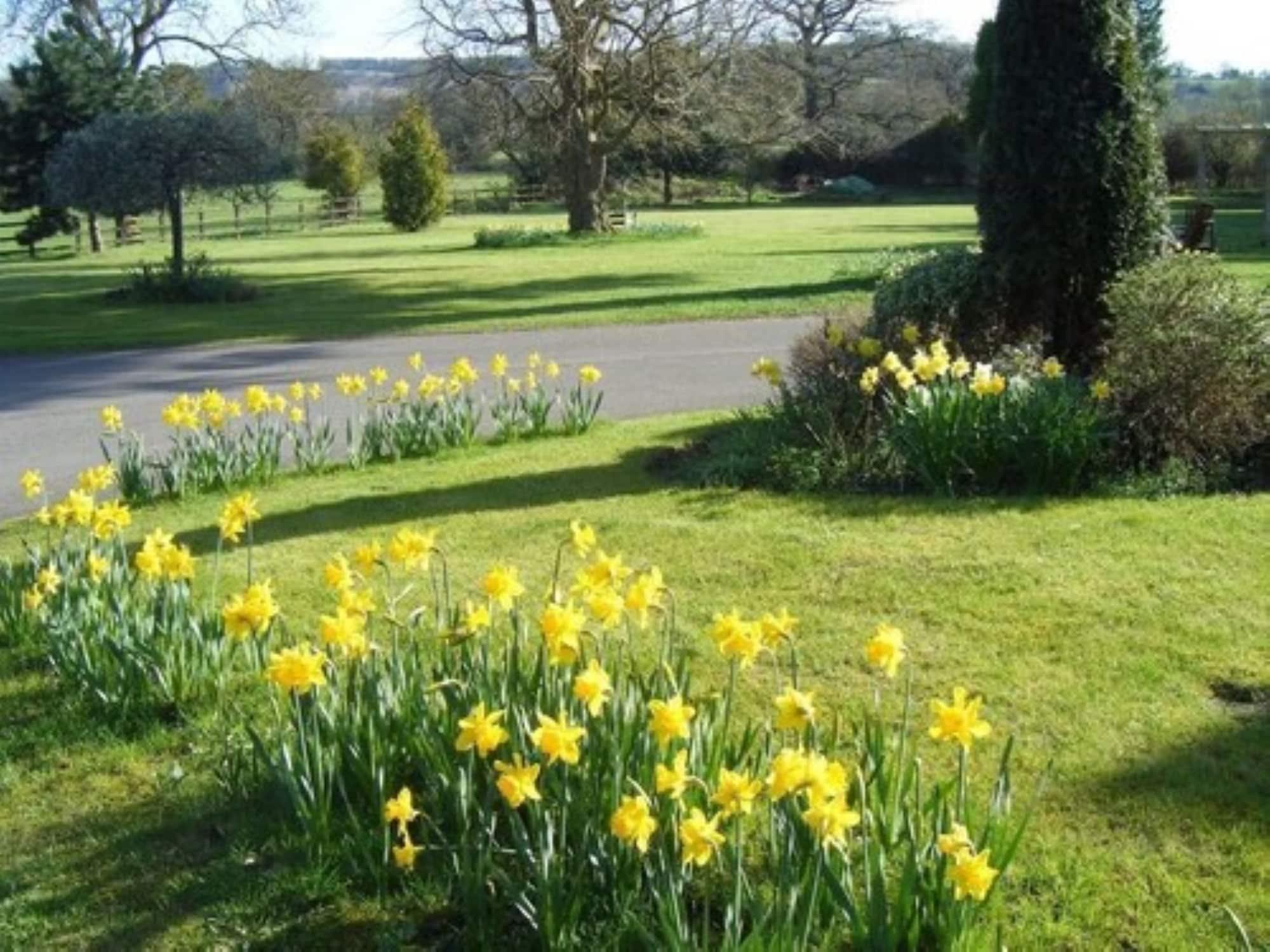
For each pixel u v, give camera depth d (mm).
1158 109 11266
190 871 4215
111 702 5363
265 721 5219
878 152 64688
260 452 9812
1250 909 3746
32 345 18406
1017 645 5785
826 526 7676
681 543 7504
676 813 3643
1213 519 7434
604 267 28500
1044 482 8180
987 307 9992
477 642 4691
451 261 32094
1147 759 4668
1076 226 9688
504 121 38438
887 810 3787
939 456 8250
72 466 10953
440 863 4027
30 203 44156
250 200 35125
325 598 6832
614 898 3641
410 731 4309
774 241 35469
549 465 9836
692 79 35969
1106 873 3951
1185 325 8438
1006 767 3643
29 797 4832
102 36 44969
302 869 4098
